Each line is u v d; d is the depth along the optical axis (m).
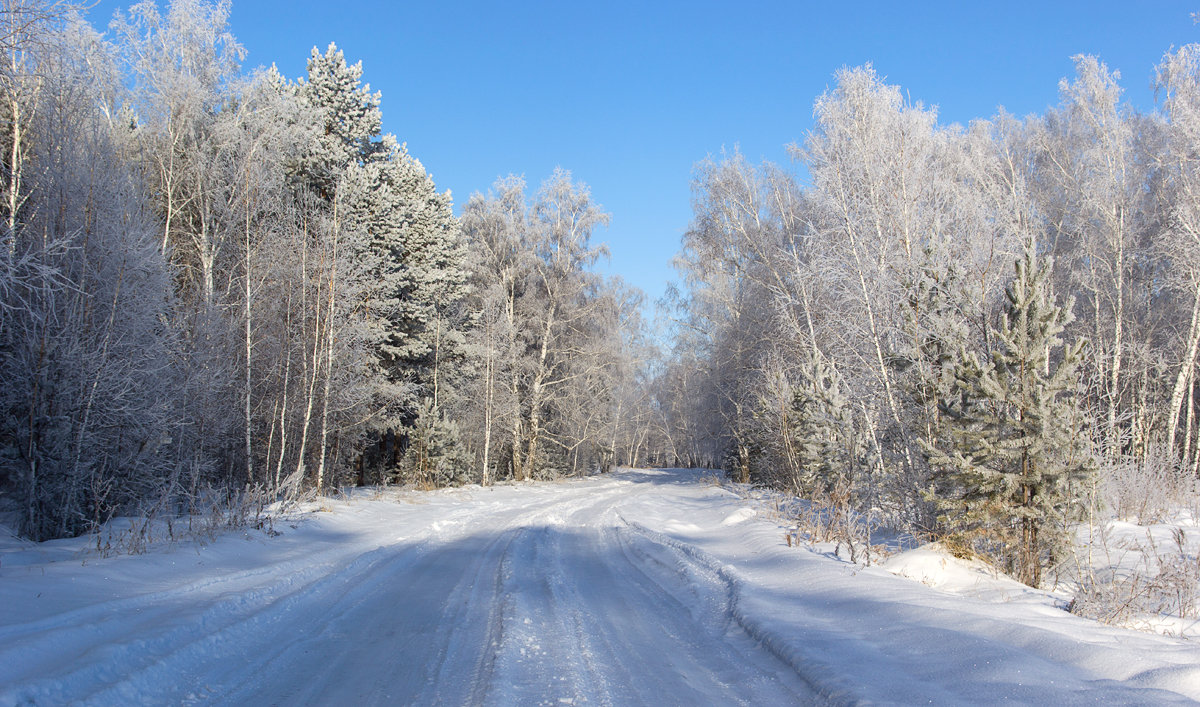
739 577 9.03
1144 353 23.02
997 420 9.14
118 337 12.83
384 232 25.59
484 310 33.84
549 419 41.22
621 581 9.67
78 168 12.75
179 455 14.92
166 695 4.81
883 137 17.48
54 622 5.81
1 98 12.05
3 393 11.58
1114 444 13.63
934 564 8.72
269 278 19.84
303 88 25.80
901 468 12.89
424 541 13.43
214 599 7.31
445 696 4.79
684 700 4.75
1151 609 7.17
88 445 12.19
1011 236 15.88
